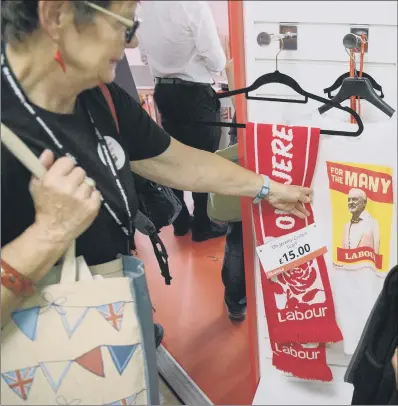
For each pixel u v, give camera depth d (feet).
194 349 5.54
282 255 4.00
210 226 5.84
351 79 3.27
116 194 3.07
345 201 3.76
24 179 2.69
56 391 2.74
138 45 3.07
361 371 3.44
